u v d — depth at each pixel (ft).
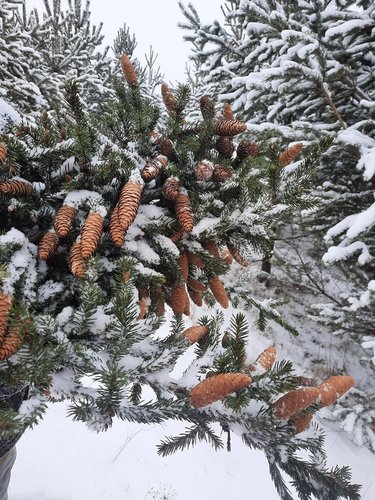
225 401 1.69
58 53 17.29
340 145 7.85
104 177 2.15
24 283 1.84
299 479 1.69
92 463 7.06
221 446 1.84
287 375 1.70
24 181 2.07
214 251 2.56
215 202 2.47
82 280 1.83
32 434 7.30
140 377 1.83
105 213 1.97
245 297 4.15
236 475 7.84
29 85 9.72
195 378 1.90
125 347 1.72
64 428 7.64
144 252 2.20
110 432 7.88
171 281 2.48
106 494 6.57
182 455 7.89
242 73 11.94
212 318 2.30
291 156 2.36
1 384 1.91
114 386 1.56
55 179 2.27
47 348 1.52
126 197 1.94
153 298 2.44
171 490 7.04
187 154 2.52
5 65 10.36
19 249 1.91
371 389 11.23
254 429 1.68
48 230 2.10
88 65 18.70
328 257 7.72
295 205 2.33
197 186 2.54
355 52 8.99
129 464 7.25
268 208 2.28
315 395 1.63
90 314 1.70
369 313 9.05
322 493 1.65
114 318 1.75
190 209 2.21
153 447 7.80
